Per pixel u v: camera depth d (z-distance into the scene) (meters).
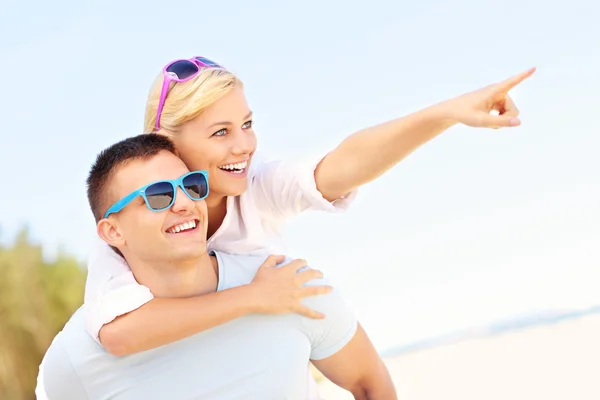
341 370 2.52
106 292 2.31
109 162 2.31
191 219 2.27
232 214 2.67
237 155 2.52
